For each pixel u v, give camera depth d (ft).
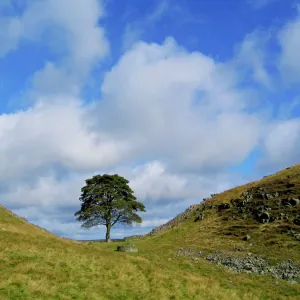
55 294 70.33
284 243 164.96
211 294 91.81
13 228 143.54
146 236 281.95
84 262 97.19
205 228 226.17
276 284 111.34
